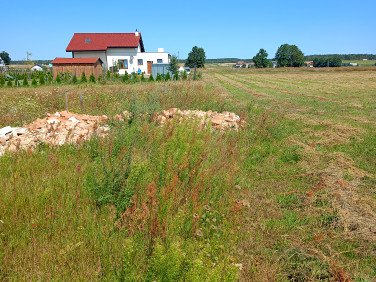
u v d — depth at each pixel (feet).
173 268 10.63
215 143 27.04
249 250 14.15
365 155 28.09
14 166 19.83
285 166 25.58
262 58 352.08
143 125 29.22
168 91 53.01
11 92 60.03
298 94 81.30
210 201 17.03
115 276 11.41
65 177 18.84
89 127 30.50
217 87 96.68
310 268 13.05
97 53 157.69
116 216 15.24
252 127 35.19
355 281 12.21
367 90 93.09
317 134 35.24
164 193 15.39
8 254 12.26
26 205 15.29
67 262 11.96
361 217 16.81
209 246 12.90
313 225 16.49
